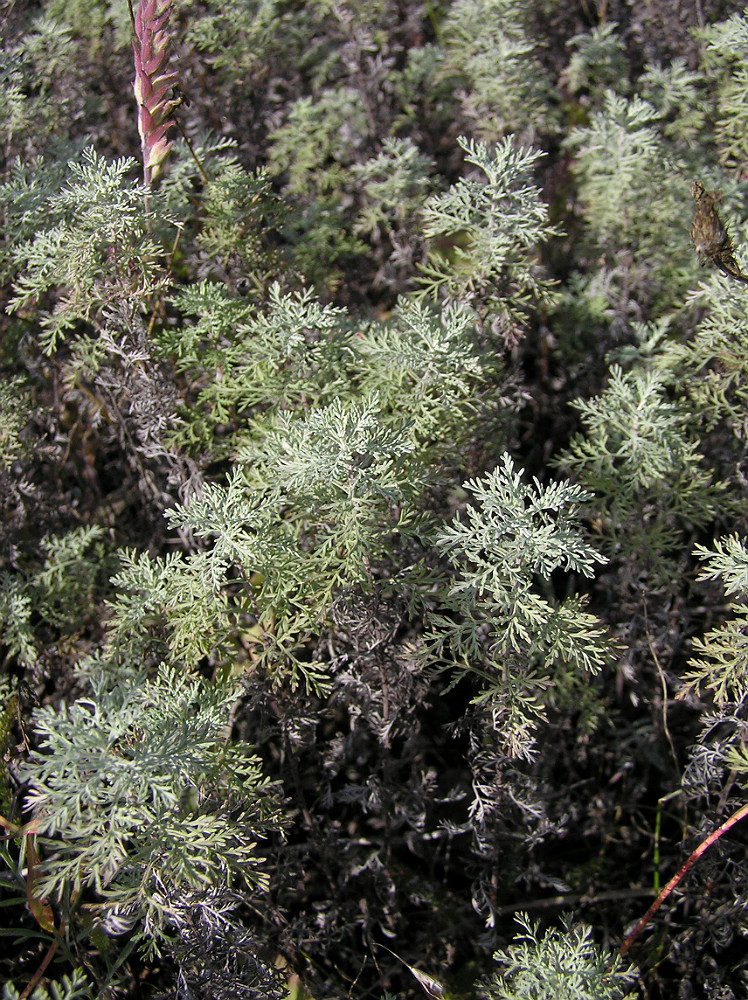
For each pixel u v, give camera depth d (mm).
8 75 363
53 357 356
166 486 338
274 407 286
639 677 322
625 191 355
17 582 307
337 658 278
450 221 302
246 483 285
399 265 388
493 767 274
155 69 272
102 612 322
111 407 333
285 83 439
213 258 336
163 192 325
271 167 397
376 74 425
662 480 300
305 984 260
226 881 227
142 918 235
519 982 222
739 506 295
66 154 342
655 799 325
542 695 296
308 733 273
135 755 204
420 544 284
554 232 298
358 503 240
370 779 278
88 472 364
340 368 286
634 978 234
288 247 368
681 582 321
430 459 270
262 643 260
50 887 201
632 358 332
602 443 294
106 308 301
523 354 398
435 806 311
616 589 318
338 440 236
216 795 236
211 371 310
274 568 243
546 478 381
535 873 284
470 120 420
